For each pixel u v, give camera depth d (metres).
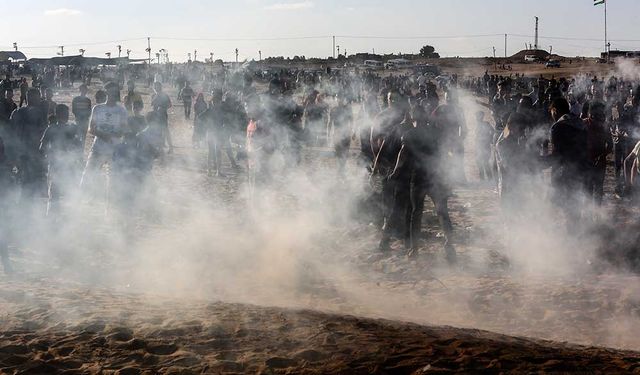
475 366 5.43
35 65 93.50
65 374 5.54
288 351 5.88
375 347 5.89
